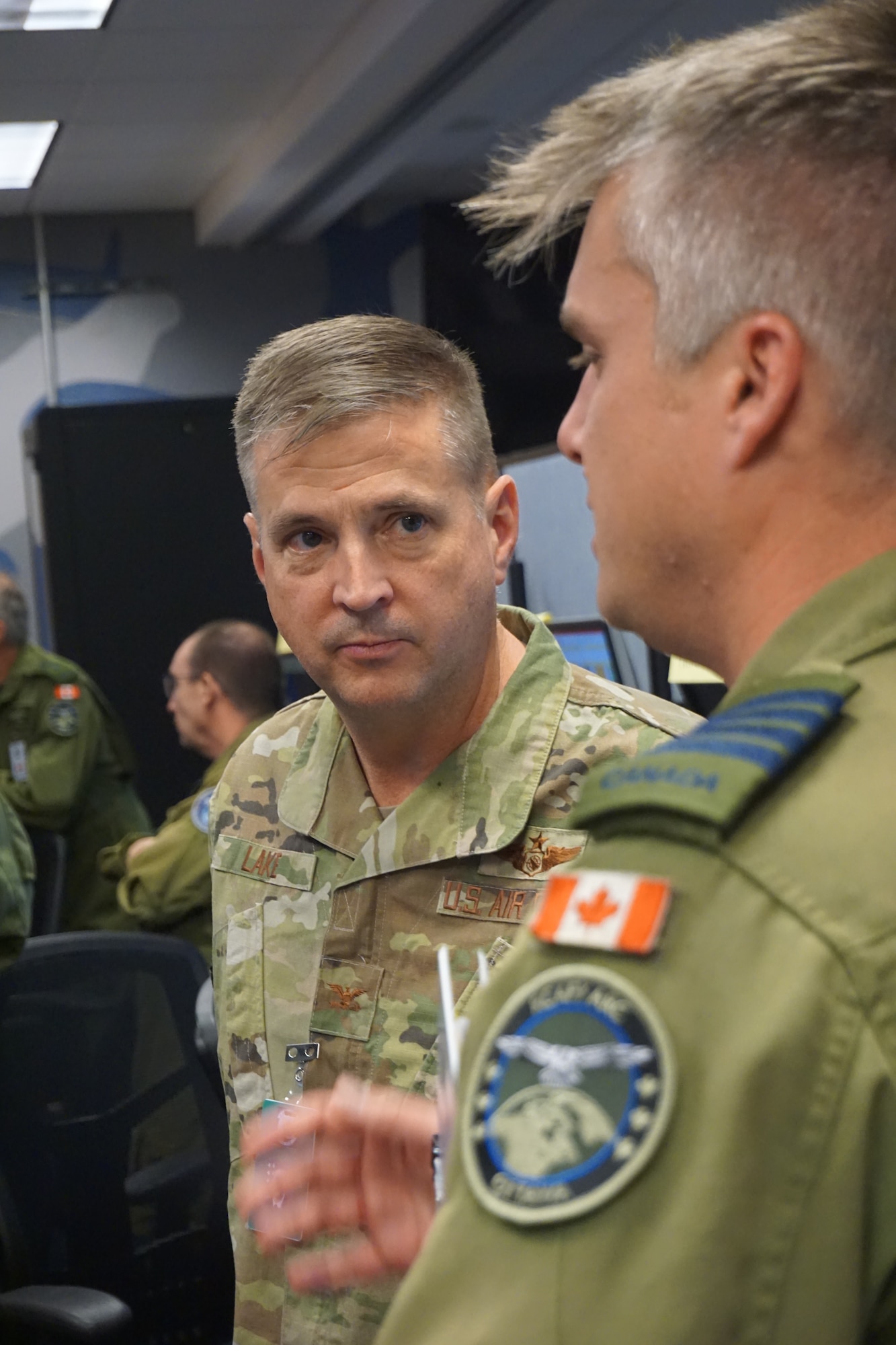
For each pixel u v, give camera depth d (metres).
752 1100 0.42
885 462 0.50
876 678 0.48
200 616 5.06
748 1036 0.42
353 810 1.13
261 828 1.18
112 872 3.11
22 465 6.26
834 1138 0.42
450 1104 0.53
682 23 4.31
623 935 0.45
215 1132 2.15
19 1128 2.04
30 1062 2.07
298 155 5.11
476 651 1.06
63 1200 2.05
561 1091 0.44
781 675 0.50
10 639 3.86
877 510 0.50
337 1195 0.69
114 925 3.91
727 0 4.16
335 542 1.04
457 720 1.08
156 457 5.02
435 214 6.42
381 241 6.55
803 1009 0.42
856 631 0.49
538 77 4.76
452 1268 0.44
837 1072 0.42
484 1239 0.44
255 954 1.14
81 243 6.34
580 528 3.12
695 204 0.50
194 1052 2.17
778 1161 0.42
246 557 5.10
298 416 1.02
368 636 1.03
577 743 1.08
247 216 5.91
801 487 0.50
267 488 1.05
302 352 1.04
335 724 1.18
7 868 2.32
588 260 0.55
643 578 0.54
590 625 2.87
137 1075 2.13
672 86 0.52
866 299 0.48
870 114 0.49
